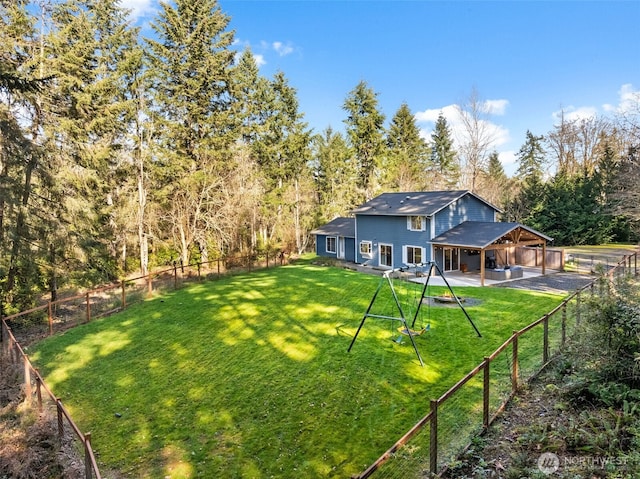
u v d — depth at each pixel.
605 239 36.59
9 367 10.54
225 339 12.13
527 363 8.90
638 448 4.28
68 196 15.76
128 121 24.48
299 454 6.49
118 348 11.92
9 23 15.09
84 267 16.83
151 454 6.76
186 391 8.95
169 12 24.83
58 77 16.73
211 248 30.27
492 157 55.50
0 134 13.10
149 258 28.42
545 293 17.55
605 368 5.90
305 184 39.12
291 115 36.03
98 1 22.56
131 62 23.06
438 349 10.56
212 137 26.34
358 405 7.86
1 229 13.51
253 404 8.18
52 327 14.72
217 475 6.12
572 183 37.59
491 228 22.36
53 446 6.87
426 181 46.09
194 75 25.98
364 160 41.56
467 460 5.06
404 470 5.70
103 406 8.50
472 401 7.47
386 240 27.05
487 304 15.44
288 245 35.91
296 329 12.75
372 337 11.70
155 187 26.38
